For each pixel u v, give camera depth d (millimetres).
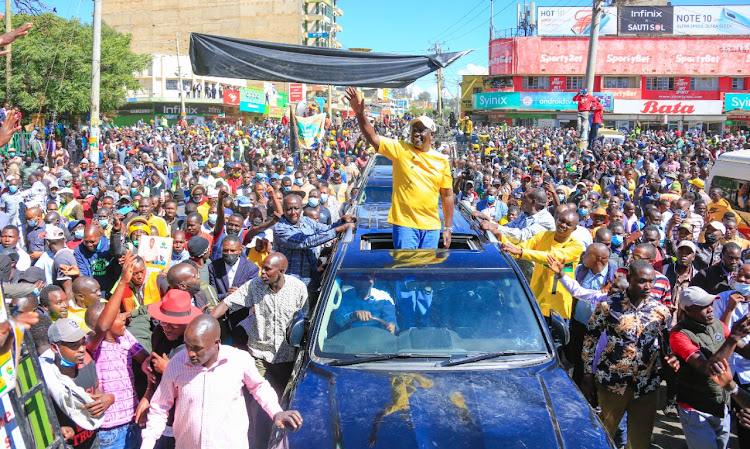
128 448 4570
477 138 31328
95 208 12359
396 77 5355
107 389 4457
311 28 85562
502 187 12516
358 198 9938
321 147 19906
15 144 25203
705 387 4648
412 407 3775
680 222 8930
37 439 3137
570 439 3545
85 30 31375
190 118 61375
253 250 7117
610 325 4770
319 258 7551
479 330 4480
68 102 29672
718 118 63531
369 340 4438
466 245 6305
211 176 15906
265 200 11961
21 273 6594
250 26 84938
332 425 3684
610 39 62438
